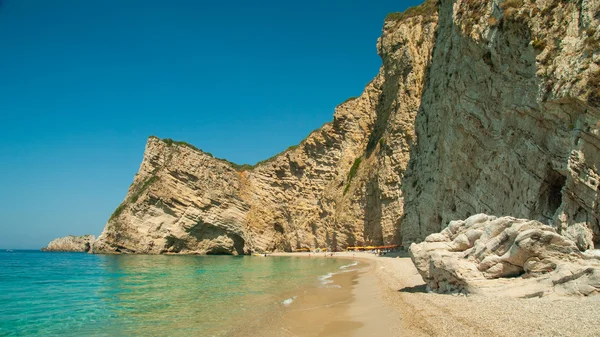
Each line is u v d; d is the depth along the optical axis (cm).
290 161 8138
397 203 5347
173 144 7725
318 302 1717
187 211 7244
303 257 6200
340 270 3456
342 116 7512
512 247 1301
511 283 1263
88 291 2244
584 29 1714
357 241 6347
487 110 2594
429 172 4134
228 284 2492
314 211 7519
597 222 1603
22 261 5700
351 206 6544
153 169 7675
